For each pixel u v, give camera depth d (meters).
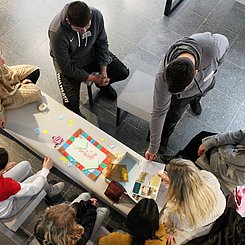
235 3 4.25
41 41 3.90
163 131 3.17
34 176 2.61
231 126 3.51
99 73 3.27
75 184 3.16
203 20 4.12
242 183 2.49
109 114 3.55
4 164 2.29
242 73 3.79
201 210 2.00
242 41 3.99
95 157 2.59
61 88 3.18
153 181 2.45
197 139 2.84
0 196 2.28
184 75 1.92
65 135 2.68
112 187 2.42
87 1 4.17
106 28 4.01
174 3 4.12
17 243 2.45
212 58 2.35
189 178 1.98
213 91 3.67
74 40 2.79
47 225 2.04
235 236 2.43
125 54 3.88
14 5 4.11
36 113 2.78
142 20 4.09
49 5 4.13
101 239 2.16
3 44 3.86
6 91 2.69
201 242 2.45
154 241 2.02
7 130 2.71
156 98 2.25
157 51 3.91
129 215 1.99
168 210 2.19
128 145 3.40
